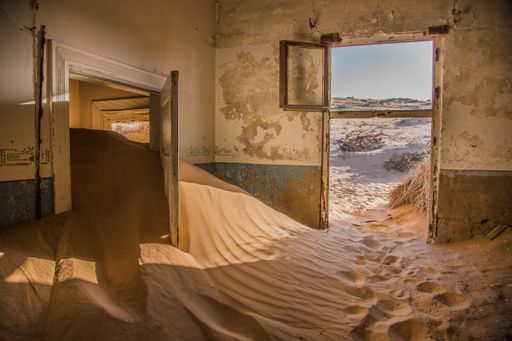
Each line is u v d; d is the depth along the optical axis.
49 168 2.94
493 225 4.35
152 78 4.22
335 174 10.84
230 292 2.48
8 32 2.60
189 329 1.97
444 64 4.46
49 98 2.91
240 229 3.61
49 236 2.70
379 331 2.26
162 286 2.26
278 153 5.19
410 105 19.69
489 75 4.34
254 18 5.27
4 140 2.59
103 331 1.77
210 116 5.39
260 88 5.25
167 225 3.10
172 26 4.56
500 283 2.95
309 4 5.00
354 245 4.22
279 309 2.38
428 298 2.74
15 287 1.99
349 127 16.70
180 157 4.80
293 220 4.80
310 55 5.00
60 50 3.00
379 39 4.76
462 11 4.40
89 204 3.26
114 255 2.70
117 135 4.96
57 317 1.85
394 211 6.23
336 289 2.85
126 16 3.79
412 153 11.66
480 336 2.22
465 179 4.43
